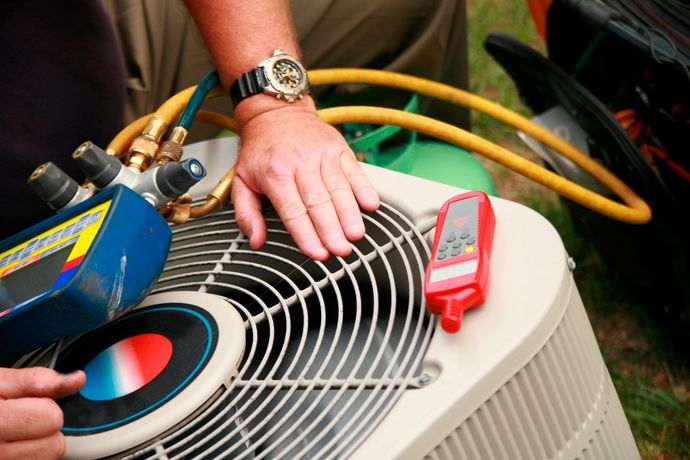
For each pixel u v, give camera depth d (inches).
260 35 57.4
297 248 49.8
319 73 66.1
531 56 71.2
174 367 43.3
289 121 54.2
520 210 46.8
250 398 41.0
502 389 39.3
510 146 105.6
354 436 38.2
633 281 76.8
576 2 64.8
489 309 41.4
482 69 119.6
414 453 37.1
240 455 38.4
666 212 63.1
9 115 58.4
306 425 43.0
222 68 57.9
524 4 127.3
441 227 44.9
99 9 57.9
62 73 59.2
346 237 47.3
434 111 89.4
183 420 41.1
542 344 40.4
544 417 41.4
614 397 48.9
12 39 56.7
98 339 46.6
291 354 47.6
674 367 73.6
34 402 37.4
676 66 58.5
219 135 88.4
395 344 46.1
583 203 62.6
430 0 79.6
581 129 73.9
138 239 42.1
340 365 41.4
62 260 41.3
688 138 62.5
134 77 73.2
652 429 68.4
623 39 61.9
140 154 50.3
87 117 61.6
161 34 73.2
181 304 46.9
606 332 78.9
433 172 77.1
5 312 40.4
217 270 50.1
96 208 43.6
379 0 77.1
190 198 51.6
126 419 41.3
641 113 67.8
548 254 43.4
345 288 51.0
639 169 62.7
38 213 63.1
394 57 83.4
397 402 39.0
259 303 49.4
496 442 39.6
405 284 49.4
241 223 51.8
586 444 44.1
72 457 40.5
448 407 37.7
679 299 70.1
